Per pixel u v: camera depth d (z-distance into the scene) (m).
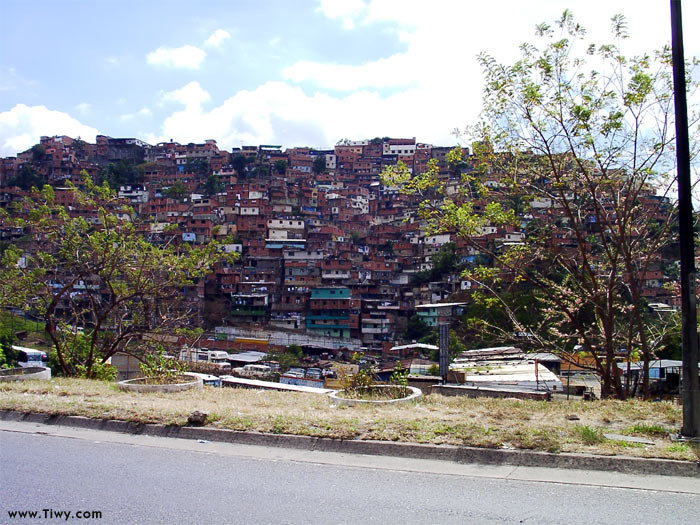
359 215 105.06
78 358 17.78
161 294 18.66
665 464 5.67
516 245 14.95
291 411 8.29
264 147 126.12
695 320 6.72
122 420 7.91
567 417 7.96
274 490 5.29
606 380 13.72
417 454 6.41
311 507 4.84
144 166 116.31
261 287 77.88
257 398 9.95
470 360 23.44
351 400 9.28
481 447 6.32
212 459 6.37
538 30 13.18
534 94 13.07
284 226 89.12
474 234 14.50
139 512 4.77
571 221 13.61
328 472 5.86
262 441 7.06
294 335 70.12
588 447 6.15
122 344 18.78
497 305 16.56
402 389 10.45
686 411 6.66
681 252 6.85
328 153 133.38
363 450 6.61
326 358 65.38
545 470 5.85
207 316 74.44
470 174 15.43
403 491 5.24
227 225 85.94
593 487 5.30
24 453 6.64
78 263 17.34
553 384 17.48
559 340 16.81
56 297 16.86
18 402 8.87
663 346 14.37
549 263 14.95
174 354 18.53
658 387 20.25
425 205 14.43
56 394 9.72
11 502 5.03
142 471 5.92
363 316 73.88
